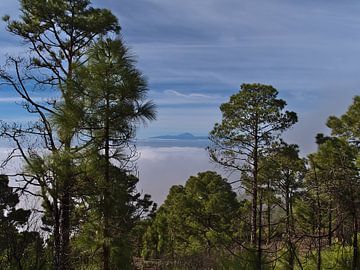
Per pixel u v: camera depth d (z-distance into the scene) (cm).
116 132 973
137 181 982
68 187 890
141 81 977
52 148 951
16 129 950
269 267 905
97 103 968
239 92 2247
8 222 731
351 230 851
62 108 959
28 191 867
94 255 927
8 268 720
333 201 770
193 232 2806
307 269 1037
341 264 1026
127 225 960
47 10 1395
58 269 777
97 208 919
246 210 2269
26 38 1464
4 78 1153
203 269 1209
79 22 1409
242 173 2145
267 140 2169
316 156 1188
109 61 984
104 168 948
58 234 815
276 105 2202
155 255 3366
